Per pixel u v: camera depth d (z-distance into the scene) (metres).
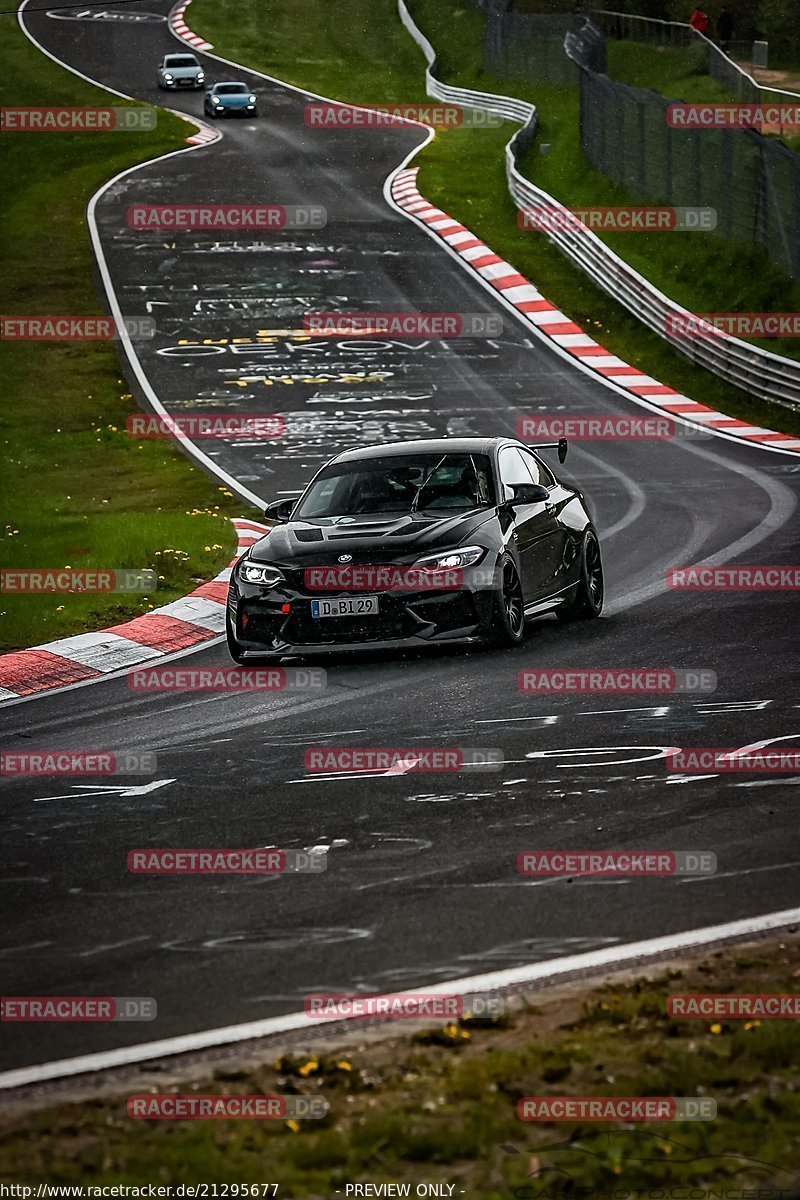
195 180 172.75
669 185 139.75
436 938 21.53
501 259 139.38
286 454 89.38
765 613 46.34
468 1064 16.75
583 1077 16.45
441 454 46.53
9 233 150.50
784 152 118.69
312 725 35.50
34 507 74.50
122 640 47.38
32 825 28.50
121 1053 17.89
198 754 33.44
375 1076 16.80
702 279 124.88
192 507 76.19
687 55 185.88
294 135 199.50
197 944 21.73
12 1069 17.69
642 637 43.97
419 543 42.12
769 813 26.64
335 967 20.61
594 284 132.12
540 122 194.62
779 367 100.56
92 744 35.19
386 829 26.91
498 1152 14.69
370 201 162.50
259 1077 16.91
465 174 172.38
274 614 41.66
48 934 22.48
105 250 144.62
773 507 68.38
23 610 51.12
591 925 21.77
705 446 88.75
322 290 132.00
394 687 39.16
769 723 33.09
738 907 22.22
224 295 130.62
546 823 26.77
